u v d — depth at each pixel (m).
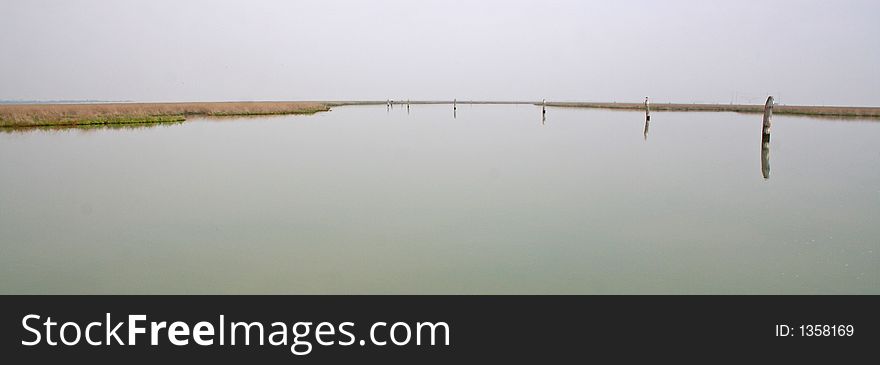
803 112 53.94
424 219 9.45
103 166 15.55
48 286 6.46
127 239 8.31
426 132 29.50
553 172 14.70
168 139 24.05
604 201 10.91
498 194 11.62
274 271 6.91
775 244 8.00
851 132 28.62
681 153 19.16
